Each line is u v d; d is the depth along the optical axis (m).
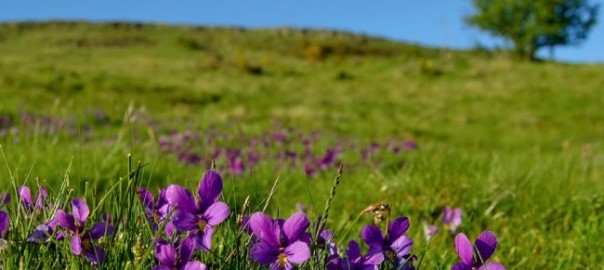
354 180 6.11
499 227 4.70
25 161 5.64
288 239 1.47
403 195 5.29
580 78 37.69
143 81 31.05
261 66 48.59
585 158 9.16
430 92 36.28
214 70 44.69
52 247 1.80
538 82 36.75
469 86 36.97
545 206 5.00
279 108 27.45
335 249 1.80
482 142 19.89
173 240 1.60
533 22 61.59
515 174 6.00
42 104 21.84
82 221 1.64
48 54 57.62
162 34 86.69
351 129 20.41
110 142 8.71
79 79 28.84
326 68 48.53
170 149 8.05
